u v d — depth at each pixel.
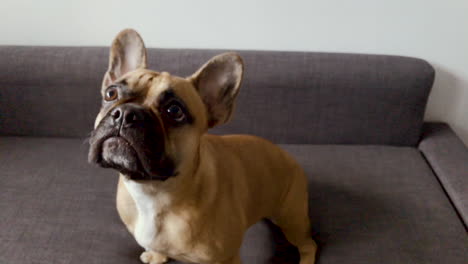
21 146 1.98
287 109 2.05
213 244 1.23
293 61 2.00
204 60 1.98
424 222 1.62
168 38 2.18
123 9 2.11
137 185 1.16
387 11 2.10
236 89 1.21
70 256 1.40
